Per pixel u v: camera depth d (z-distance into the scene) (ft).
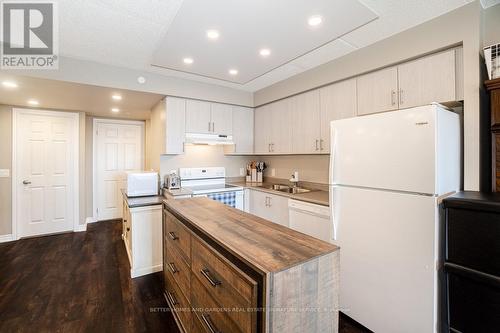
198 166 12.91
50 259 10.14
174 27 6.48
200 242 4.39
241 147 13.08
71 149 13.71
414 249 5.16
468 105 5.70
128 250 10.32
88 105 12.39
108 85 9.05
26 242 12.07
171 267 6.23
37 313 6.68
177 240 5.73
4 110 12.07
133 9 5.67
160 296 7.55
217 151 13.57
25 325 6.19
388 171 5.60
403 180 5.33
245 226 4.44
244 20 6.15
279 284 2.76
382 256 5.70
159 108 11.63
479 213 4.55
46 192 13.14
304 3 5.47
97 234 13.34
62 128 13.46
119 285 8.20
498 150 5.36
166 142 10.70
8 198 12.23
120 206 16.40
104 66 8.98
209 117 11.88
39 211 12.98
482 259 4.50
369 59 7.61
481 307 4.57
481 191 5.60
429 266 4.94
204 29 6.59
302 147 10.38
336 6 5.60
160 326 6.21
